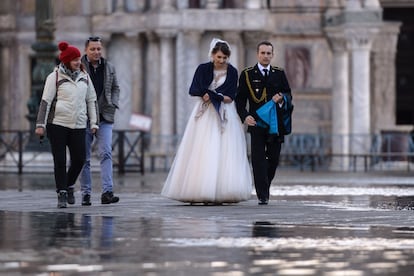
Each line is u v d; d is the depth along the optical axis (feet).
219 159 120.88
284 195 144.97
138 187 165.48
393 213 113.09
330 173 227.61
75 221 103.40
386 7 287.07
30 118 203.31
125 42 252.21
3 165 208.13
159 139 242.58
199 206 120.67
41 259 76.74
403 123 285.23
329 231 94.94
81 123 118.93
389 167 252.01
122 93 252.21
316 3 268.21
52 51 197.98
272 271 71.41
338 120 259.60
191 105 247.09
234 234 92.17
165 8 245.45
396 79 283.38
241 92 122.93
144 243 85.76
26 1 255.91
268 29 246.88
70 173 120.88
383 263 75.51
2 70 255.91
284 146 253.44
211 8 244.83
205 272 70.79
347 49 255.91
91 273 70.23
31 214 111.04
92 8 252.21
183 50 246.27
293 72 270.26
